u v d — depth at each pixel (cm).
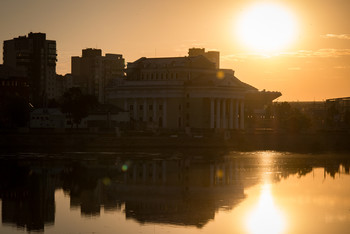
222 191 16325
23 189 16450
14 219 13088
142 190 16412
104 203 14638
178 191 16275
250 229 12438
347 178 18950
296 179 18638
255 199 15288
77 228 12394
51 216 13338
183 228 12400
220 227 12519
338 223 12938
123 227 12431
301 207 14412
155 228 12369
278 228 12519
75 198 15250
